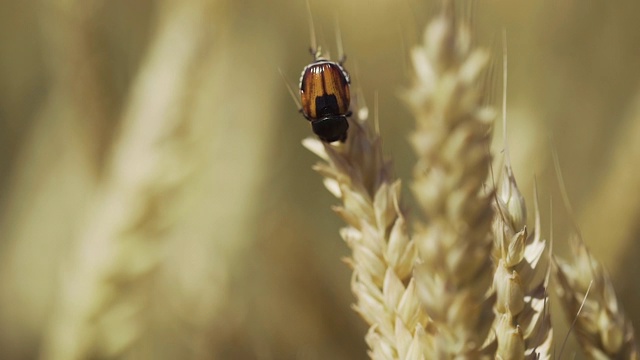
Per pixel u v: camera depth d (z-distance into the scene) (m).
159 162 0.43
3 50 0.52
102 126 0.44
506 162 0.31
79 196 0.49
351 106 0.34
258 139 0.45
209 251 0.43
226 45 0.44
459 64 0.29
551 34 0.45
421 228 0.29
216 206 0.44
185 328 0.42
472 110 0.29
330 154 0.33
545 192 0.42
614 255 0.41
